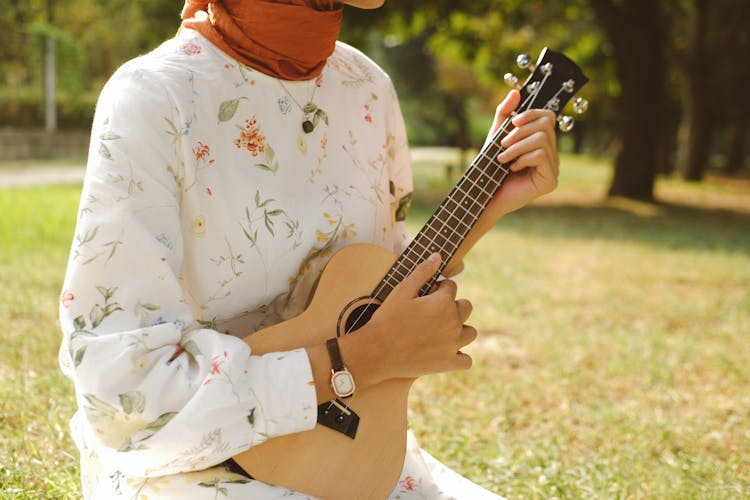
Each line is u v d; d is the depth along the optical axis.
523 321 6.04
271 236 1.73
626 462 3.37
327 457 1.68
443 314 1.66
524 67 1.92
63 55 22.80
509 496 2.96
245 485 1.59
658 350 5.34
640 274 8.41
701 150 25.33
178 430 1.45
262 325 1.82
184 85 1.64
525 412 4.09
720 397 4.46
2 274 6.16
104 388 1.43
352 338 1.62
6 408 3.24
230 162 1.68
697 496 3.03
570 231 12.12
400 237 2.20
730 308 6.80
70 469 2.75
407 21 16.39
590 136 54.84
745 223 14.47
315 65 1.82
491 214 1.91
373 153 1.98
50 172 18.30
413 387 4.22
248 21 1.69
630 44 16.86
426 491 2.08
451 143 51.19
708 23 24.91
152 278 1.53
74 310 1.49
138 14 19.22
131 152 1.55
